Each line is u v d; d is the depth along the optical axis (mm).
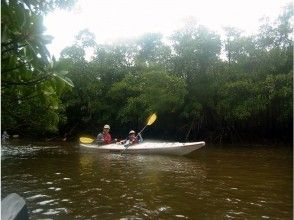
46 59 1917
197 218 5895
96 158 14500
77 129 31906
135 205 6695
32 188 8156
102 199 7125
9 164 12383
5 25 1799
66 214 6027
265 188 8352
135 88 27359
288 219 5836
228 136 25391
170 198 7266
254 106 22719
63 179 9367
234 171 11031
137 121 27781
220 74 24812
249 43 24578
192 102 25250
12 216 1575
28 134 28891
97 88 29609
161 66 25953
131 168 11578
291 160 14156
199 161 13672
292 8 23672
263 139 25547
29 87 2371
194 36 25797
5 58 2059
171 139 28000
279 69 23672
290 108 22094
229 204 6820
